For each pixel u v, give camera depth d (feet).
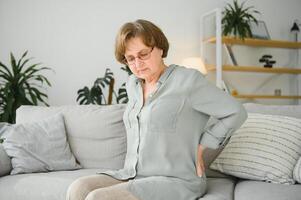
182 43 12.91
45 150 5.79
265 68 12.99
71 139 6.19
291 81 14.73
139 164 4.06
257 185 4.41
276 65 14.53
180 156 3.94
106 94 11.78
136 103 4.35
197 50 13.12
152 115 3.94
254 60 14.17
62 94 11.32
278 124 4.99
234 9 13.52
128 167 4.25
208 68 12.80
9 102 8.62
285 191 4.02
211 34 13.35
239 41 12.84
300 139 4.81
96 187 3.79
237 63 13.43
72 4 11.44
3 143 5.95
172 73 4.16
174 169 3.90
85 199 3.38
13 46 10.77
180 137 3.91
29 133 5.87
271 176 4.55
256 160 4.72
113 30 11.93
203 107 3.89
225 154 5.09
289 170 4.54
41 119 6.39
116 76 11.94
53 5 11.21
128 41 3.96
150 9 12.44
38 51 11.04
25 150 5.68
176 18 12.82
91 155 6.05
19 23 10.83
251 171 4.72
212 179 5.09
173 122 3.89
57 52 11.26
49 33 11.16
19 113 6.68
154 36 3.98
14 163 5.60
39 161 5.66
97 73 11.75
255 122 5.13
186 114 3.93
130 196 3.45
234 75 13.87
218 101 3.83
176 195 3.73
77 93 11.09
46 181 4.95
